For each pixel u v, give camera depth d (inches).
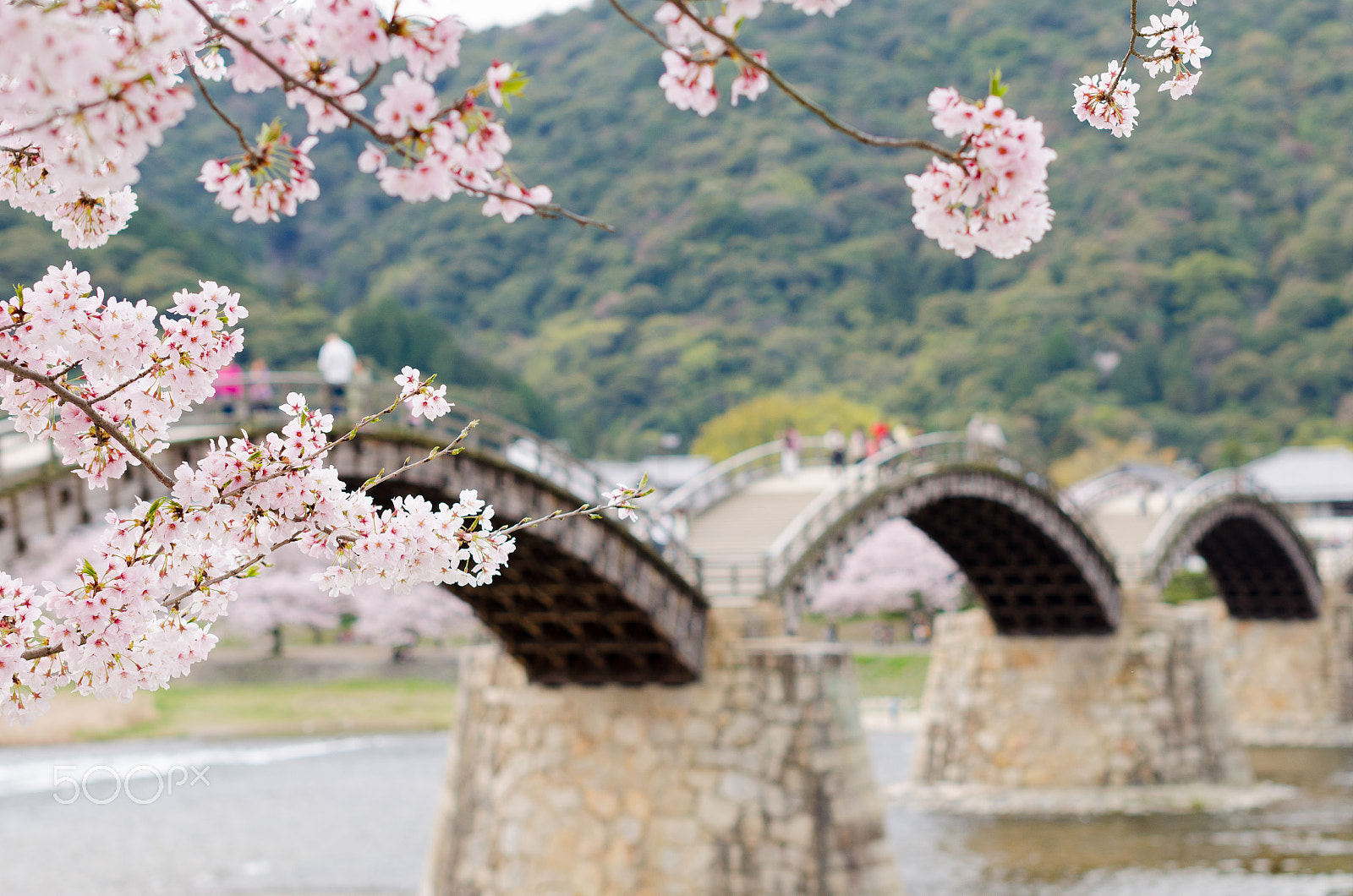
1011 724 2229.3
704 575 1566.2
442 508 310.5
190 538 304.2
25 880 1565.0
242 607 3518.7
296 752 2687.0
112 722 2763.3
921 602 4315.9
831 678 1330.0
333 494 304.2
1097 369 7775.6
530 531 1176.8
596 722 1397.6
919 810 2071.9
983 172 243.9
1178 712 2182.6
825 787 1293.1
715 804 1321.4
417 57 223.9
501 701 1476.4
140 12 213.6
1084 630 2231.8
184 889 1533.0
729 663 1353.3
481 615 1376.7
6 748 2486.5
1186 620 2213.3
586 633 1370.6
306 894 1518.2
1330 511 5462.6
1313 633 3284.9
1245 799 2113.7
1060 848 1775.3
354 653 3922.2
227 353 315.6
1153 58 302.7
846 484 1673.2
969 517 2010.3
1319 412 7514.8
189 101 212.7
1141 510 2930.6
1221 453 6309.1
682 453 7431.1
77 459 309.0
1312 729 3196.4
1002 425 7126.0
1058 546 2043.6
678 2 235.6
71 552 1888.5
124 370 306.2
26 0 199.0
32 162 282.8
